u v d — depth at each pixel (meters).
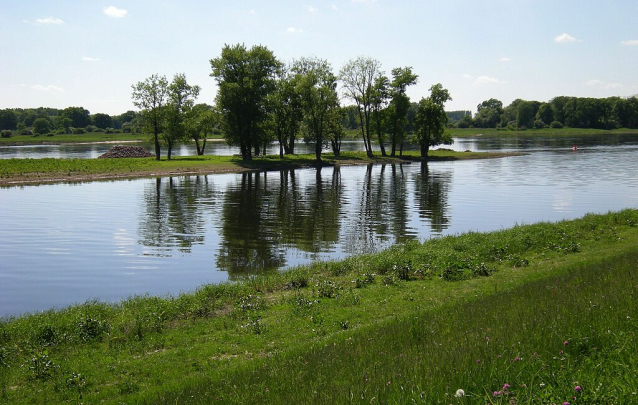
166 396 7.45
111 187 49.22
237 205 37.78
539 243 20.33
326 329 11.22
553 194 43.19
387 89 88.88
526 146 124.94
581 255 17.69
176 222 30.69
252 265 20.55
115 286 17.83
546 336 6.95
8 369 9.52
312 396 5.96
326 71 88.44
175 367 9.41
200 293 14.84
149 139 79.25
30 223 30.20
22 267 20.45
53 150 120.62
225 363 9.46
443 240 22.08
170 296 15.66
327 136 84.44
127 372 9.27
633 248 17.94
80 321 11.64
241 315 12.56
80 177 56.06
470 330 8.23
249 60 73.69
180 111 82.19
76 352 10.36
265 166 72.38
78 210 35.16
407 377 6.01
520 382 5.45
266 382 7.08
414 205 37.75
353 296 13.76
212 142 170.25
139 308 13.43
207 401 6.80
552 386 5.21
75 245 24.41
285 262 21.00
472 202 39.12
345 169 72.25
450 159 89.56
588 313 7.85
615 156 88.69
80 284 18.11
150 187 49.59
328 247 23.80
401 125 91.81
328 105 79.12
